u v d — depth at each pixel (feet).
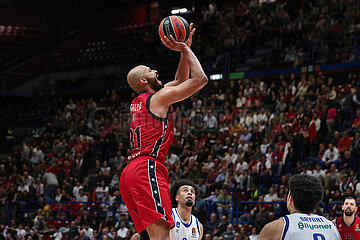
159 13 109.29
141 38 92.94
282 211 42.86
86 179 60.18
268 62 73.87
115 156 64.08
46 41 104.01
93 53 100.89
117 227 50.96
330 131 52.11
